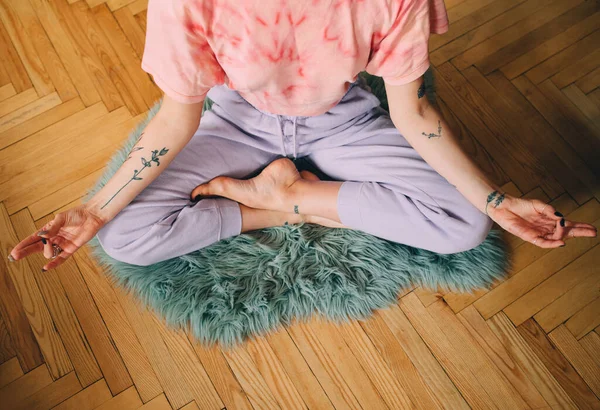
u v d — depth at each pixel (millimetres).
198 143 1259
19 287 1384
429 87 1584
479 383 1278
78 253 1413
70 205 1488
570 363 1296
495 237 1398
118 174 1084
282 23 834
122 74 1661
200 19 820
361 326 1334
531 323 1337
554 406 1254
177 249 1265
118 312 1354
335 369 1293
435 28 939
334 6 824
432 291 1369
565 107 1611
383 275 1347
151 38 864
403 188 1216
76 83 1649
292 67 923
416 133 1046
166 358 1307
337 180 1335
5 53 1699
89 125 1591
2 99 1632
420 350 1312
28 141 1570
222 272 1322
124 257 1238
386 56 926
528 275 1387
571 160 1532
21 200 1495
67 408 1263
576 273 1388
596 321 1338
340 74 938
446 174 1072
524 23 1742
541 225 1012
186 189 1246
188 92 932
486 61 1683
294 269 1332
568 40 1715
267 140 1270
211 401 1265
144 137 1047
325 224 1359
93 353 1315
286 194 1269
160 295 1316
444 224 1182
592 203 1475
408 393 1271
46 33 1723
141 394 1274
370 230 1270
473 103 1616
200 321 1294
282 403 1263
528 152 1543
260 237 1370
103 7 1764
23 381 1289
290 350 1310
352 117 1236
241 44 865
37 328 1342
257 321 1304
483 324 1337
